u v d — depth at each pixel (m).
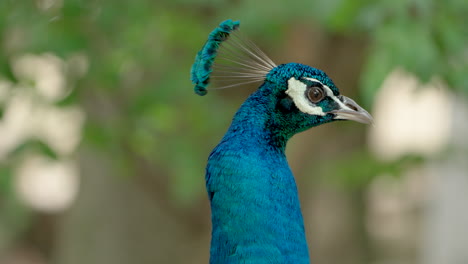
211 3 12.78
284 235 6.86
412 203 25.23
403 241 24.11
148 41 13.25
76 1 11.43
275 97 7.48
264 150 7.20
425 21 10.39
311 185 17.66
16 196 20.16
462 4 10.65
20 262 27.11
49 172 32.75
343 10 10.77
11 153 12.66
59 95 12.85
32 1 11.83
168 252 18.52
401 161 15.75
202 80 7.56
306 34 14.48
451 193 20.45
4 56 11.97
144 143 13.98
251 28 12.21
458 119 18.09
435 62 10.18
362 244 20.84
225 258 6.79
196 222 16.75
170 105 13.84
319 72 7.62
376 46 10.01
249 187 6.84
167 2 13.05
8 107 12.51
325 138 16.45
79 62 12.97
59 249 21.50
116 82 12.91
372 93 9.66
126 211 18.78
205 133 14.46
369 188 21.47
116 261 18.78
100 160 18.91
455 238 20.62
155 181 15.64
